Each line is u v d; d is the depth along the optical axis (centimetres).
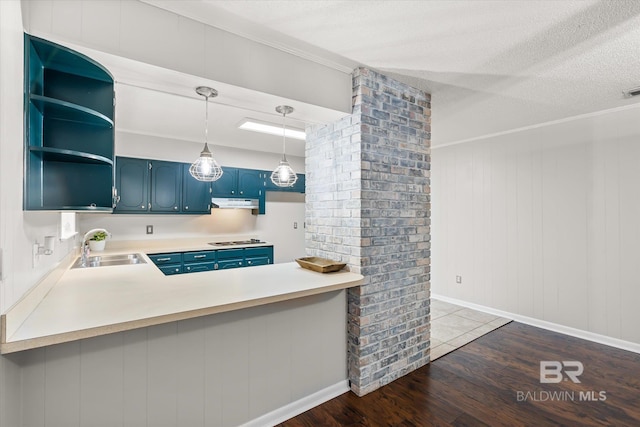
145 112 309
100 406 145
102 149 170
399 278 251
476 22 174
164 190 409
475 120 343
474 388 233
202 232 465
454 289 441
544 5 159
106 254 343
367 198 230
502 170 388
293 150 496
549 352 291
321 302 221
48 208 138
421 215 268
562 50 202
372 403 216
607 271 308
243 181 479
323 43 196
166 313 141
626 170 297
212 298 165
